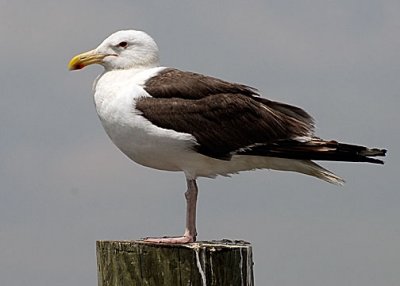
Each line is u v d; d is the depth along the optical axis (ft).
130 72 43.70
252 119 43.70
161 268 33.91
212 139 42.65
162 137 41.50
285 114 45.32
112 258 34.50
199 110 42.52
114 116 42.14
